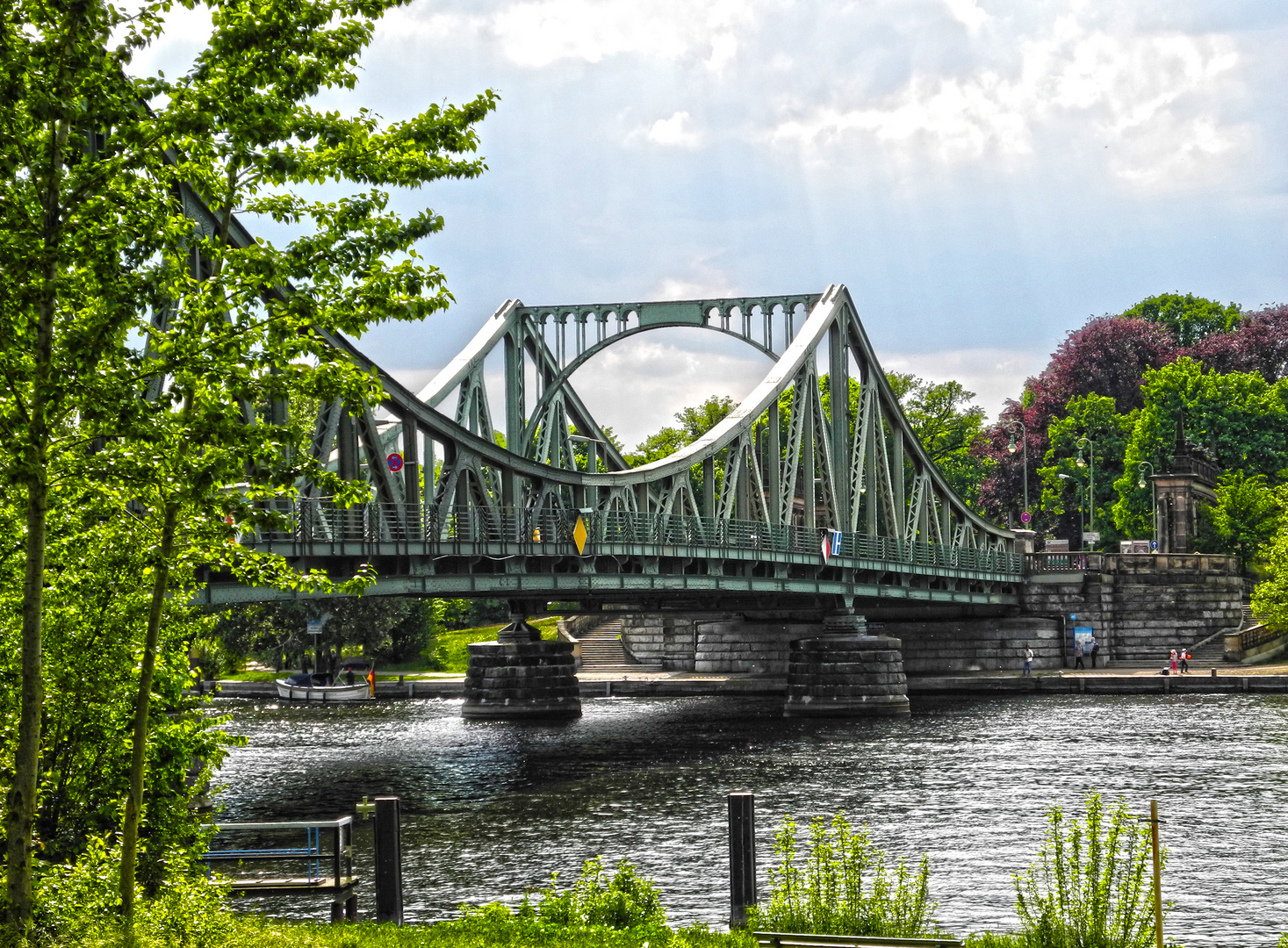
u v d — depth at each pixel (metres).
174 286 18.91
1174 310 175.00
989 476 164.75
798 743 67.81
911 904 27.36
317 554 49.22
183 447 18.83
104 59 17.58
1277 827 43.12
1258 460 144.12
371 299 19.97
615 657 118.75
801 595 86.69
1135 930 24.00
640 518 69.31
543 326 94.00
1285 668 96.81
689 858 39.81
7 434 17.69
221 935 20.95
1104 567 111.12
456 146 20.78
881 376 97.06
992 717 78.38
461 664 125.00
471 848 41.72
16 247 17.30
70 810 25.23
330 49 19.05
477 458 60.38
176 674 25.38
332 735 76.62
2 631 23.48
